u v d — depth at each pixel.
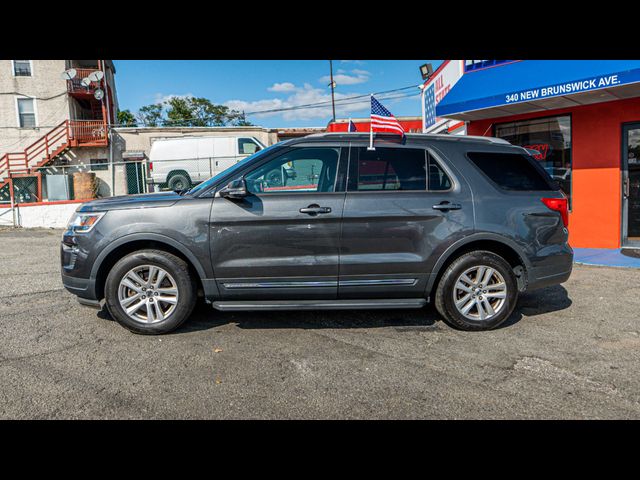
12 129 24.30
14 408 2.93
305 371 3.50
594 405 3.02
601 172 8.74
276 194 4.27
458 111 9.43
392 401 3.06
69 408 2.94
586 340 4.19
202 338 4.18
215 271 4.21
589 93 7.87
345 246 4.27
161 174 17.84
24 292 5.92
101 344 4.03
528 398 3.11
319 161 4.41
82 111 27.52
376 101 4.49
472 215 4.39
